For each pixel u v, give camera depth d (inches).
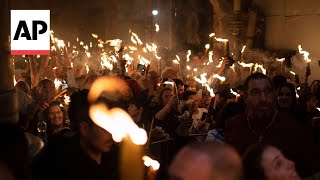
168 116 271.6
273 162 110.9
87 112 145.3
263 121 184.7
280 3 796.6
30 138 181.6
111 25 1234.0
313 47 762.2
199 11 952.3
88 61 652.1
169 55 817.5
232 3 770.2
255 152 113.6
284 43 794.8
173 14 959.6
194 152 91.7
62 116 234.7
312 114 338.6
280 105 243.8
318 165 181.8
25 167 105.7
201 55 788.6
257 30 796.0
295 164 125.2
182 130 269.6
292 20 786.2
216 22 792.9
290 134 183.0
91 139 146.4
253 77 183.9
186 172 90.8
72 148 150.3
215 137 222.7
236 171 91.3
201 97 370.6
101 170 151.9
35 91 302.5
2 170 102.6
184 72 676.1
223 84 359.3
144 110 276.4
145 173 177.3
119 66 461.1
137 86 292.8
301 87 467.5
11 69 168.9
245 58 737.0
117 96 147.9
